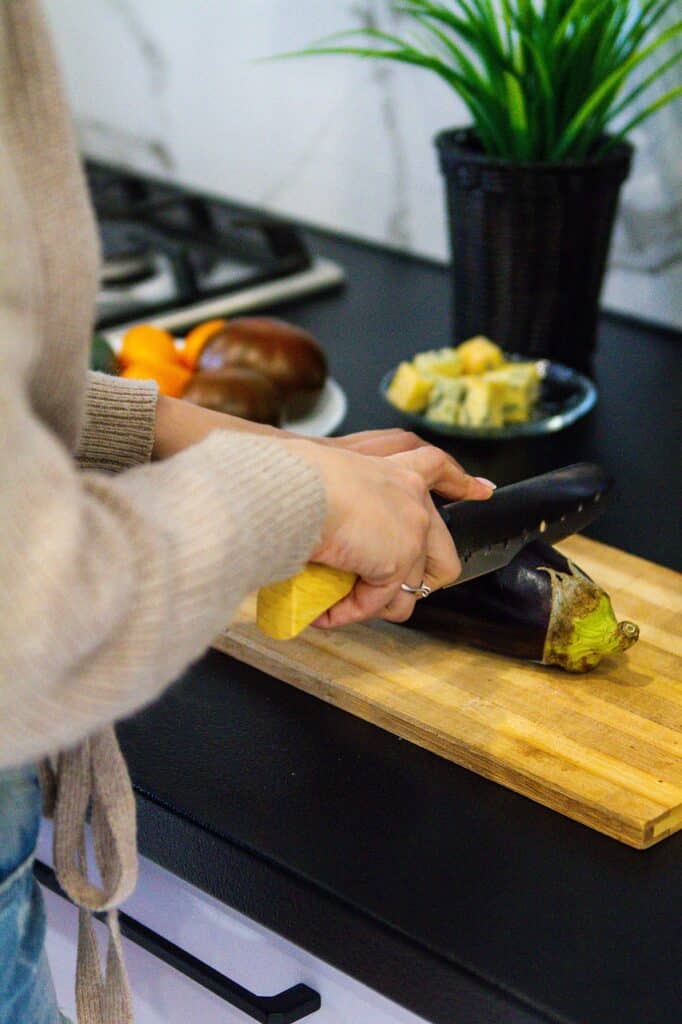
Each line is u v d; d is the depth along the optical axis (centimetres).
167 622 67
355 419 131
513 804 95
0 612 61
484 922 88
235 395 122
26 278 64
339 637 104
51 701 64
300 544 78
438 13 128
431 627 102
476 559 99
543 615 99
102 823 87
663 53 136
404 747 98
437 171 153
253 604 107
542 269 132
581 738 96
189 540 70
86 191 73
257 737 99
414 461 94
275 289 150
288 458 79
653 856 92
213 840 93
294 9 157
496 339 136
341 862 91
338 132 159
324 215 165
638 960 87
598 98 126
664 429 130
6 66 69
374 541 85
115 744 85
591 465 107
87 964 89
